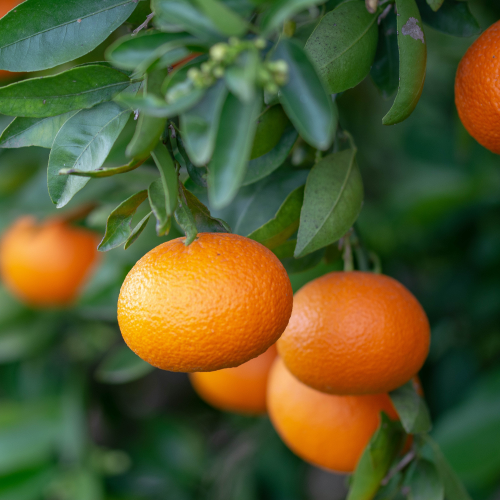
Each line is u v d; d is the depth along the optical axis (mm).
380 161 1309
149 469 1160
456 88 769
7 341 1114
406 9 741
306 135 667
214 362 709
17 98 732
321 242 754
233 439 1324
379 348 764
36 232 994
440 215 1165
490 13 972
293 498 1147
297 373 782
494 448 942
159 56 679
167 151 708
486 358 1110
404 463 811
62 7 750
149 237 876
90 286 951
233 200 806
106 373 935
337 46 750
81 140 738
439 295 1157
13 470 1032
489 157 1179
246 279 708
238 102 665
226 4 669
